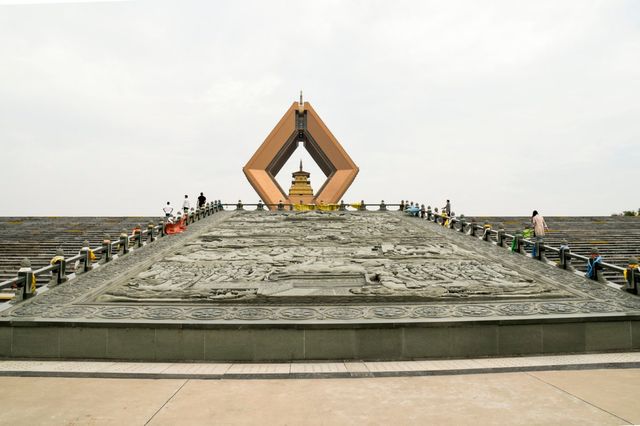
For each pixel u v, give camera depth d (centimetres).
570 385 770
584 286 1337
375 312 1088
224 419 630
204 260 1677
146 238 2059
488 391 741
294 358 974
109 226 2572
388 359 983
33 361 966
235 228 2423
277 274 1434
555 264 1602
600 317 1041
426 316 1055
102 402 697
